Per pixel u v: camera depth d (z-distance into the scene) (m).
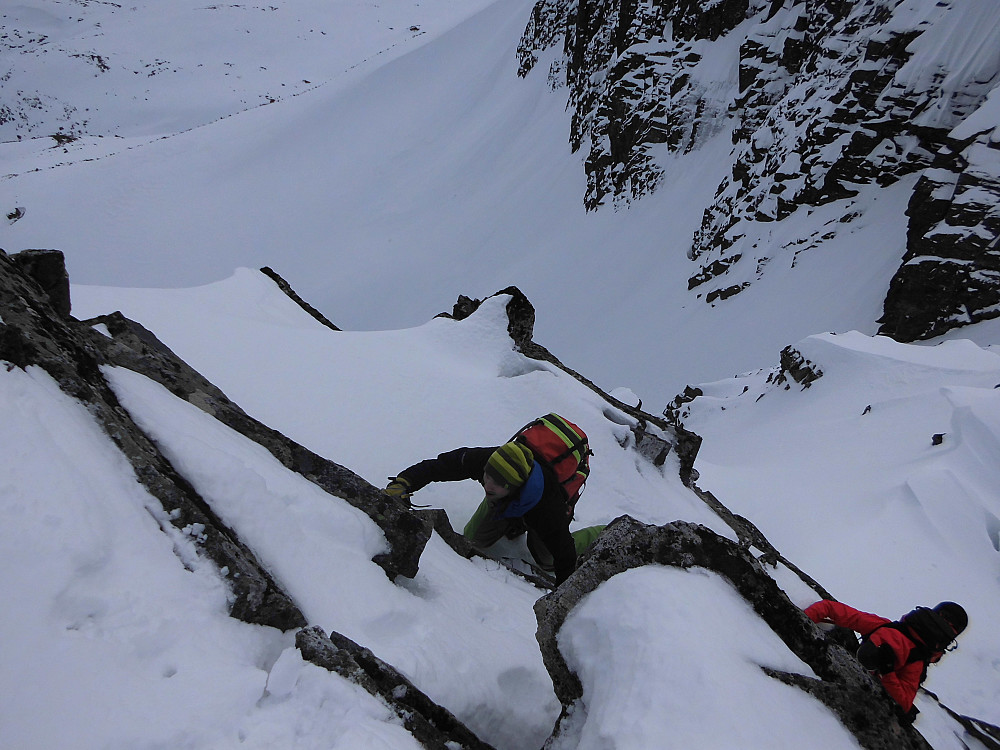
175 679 1.65
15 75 178.75
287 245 69.88
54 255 3.01
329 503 2.75
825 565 7.37
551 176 53.78
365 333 6.21
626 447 5.59
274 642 1.96
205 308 6.30
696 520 5.26
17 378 2.12
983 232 18.48
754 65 34.03
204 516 2.09
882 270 22.36
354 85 94.75
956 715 3.86
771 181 28.39
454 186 65.38
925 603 6.64
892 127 24.58
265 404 4.87
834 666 1.98
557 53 67.75
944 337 18.86
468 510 4.66
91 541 1.80
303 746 1.57
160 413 2.55
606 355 31.33
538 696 2.60
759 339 24.28
